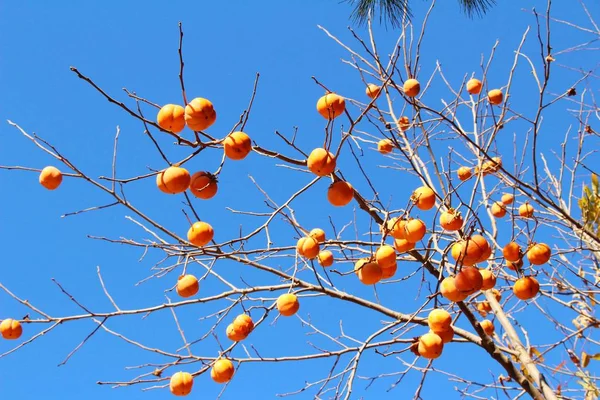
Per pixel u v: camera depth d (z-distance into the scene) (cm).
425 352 323
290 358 432
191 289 352
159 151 288
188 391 355
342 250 443
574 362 448
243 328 352
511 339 446
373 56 425
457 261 307
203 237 318
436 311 328
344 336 463
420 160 446
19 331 398
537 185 379
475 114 461
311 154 304
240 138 288
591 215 473
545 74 365
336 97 302
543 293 429
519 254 361
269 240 392
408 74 469
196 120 275
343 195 311
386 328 415
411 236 305
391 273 327
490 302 475
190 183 305
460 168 454
